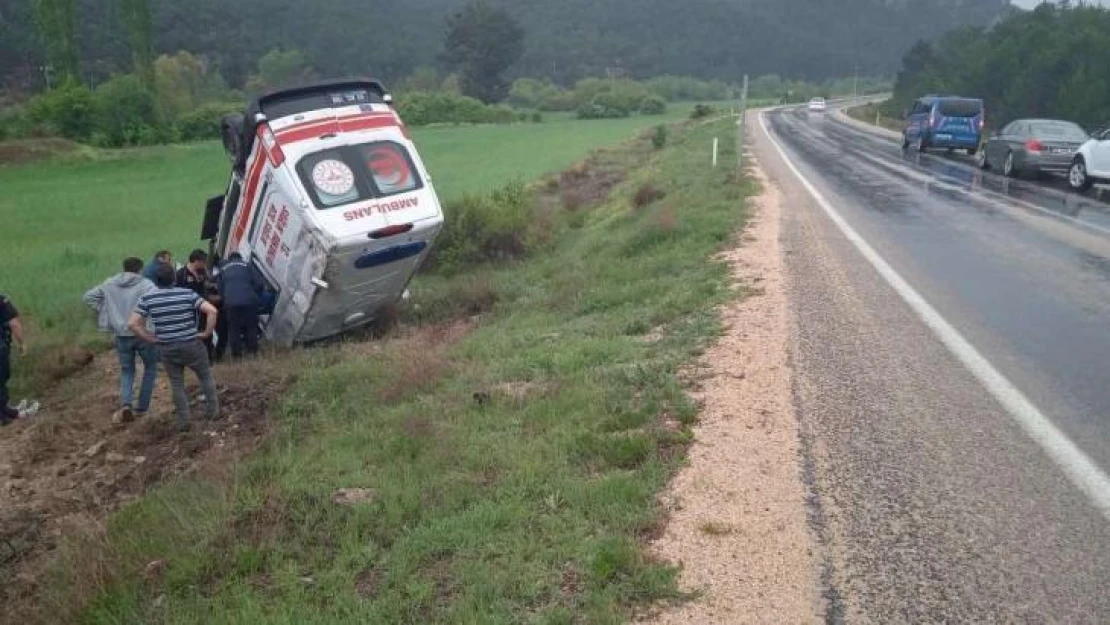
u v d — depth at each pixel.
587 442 5.61
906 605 3.76
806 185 19.23
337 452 6.36
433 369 8.13
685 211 15.30
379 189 10.72
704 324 8.12
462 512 4.91
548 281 12.98
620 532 4.45
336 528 5.01
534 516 4.73
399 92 103.25
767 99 131.50
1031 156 20.14
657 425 5.80
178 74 90.44
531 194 20.81
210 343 10.91
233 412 8.61
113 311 8.79
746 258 11.02
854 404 5.93
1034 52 50.31
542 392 6.91
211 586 4.61
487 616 3.85
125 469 7.66
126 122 58.94
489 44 114.81
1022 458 5.05
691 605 3.84
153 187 31.31
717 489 4.83
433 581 4.28
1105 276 9.77
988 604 3.74
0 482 7.65
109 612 4.52
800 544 4.24
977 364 6.68
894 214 14.73
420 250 11.20
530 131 63.88
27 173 37.75
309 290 10.60
